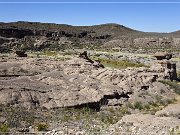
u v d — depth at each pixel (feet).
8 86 95.25
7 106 84.07
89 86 106.01
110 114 88.02
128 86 114.21
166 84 126.21
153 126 66.64
